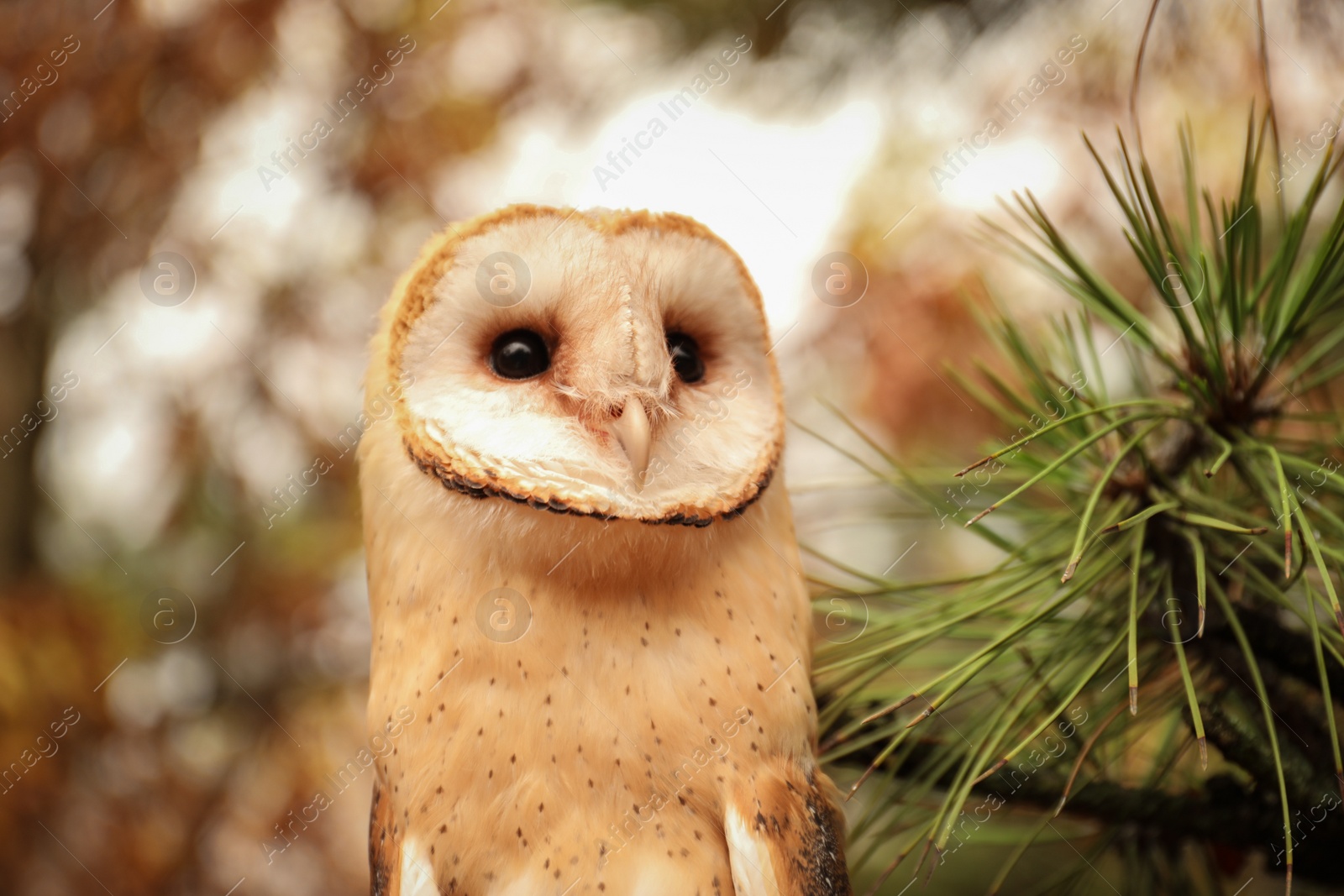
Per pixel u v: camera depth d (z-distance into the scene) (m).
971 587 0.86
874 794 0.86
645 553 0.85
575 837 0.84
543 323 0.87
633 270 0.86
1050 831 0.88
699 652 0.85
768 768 0.85
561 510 0.85
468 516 0.85
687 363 0.87
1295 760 0.83
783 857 0.84
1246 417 0.84
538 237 0.87
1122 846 0.87
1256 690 0.84
